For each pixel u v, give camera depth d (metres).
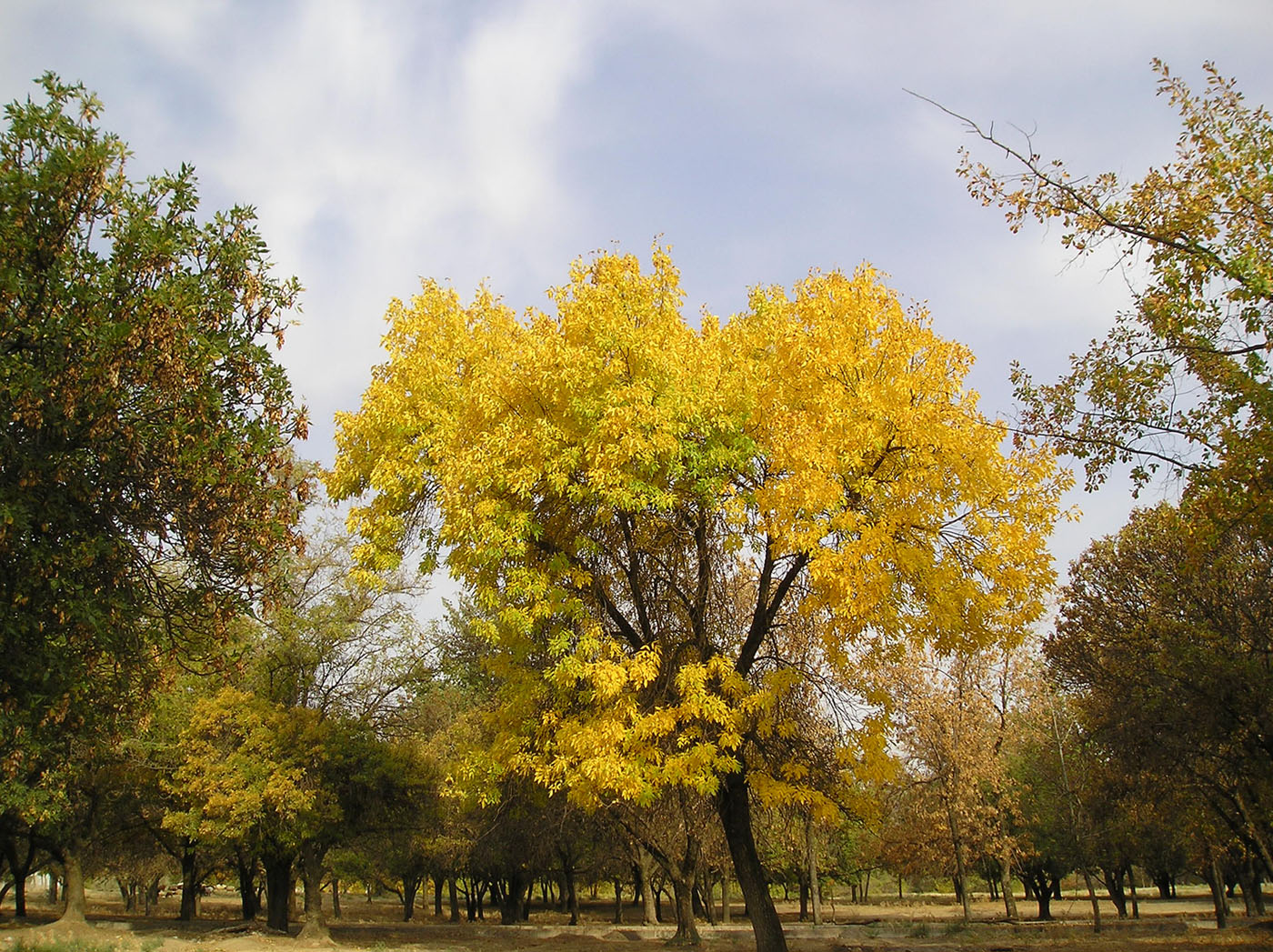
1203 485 12.08
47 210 8.85
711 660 12.84
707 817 20.61
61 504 8.88
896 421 12.54
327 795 25.56
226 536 9.99
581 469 13.04
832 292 13.99
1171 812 26.67
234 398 10.13
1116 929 28.80
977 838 31.97
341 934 31.50
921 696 32.19
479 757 14.52
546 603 12.92
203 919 38.91
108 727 11.54
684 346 13.55
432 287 15.91
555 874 47.91
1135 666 22.27
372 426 14.72
